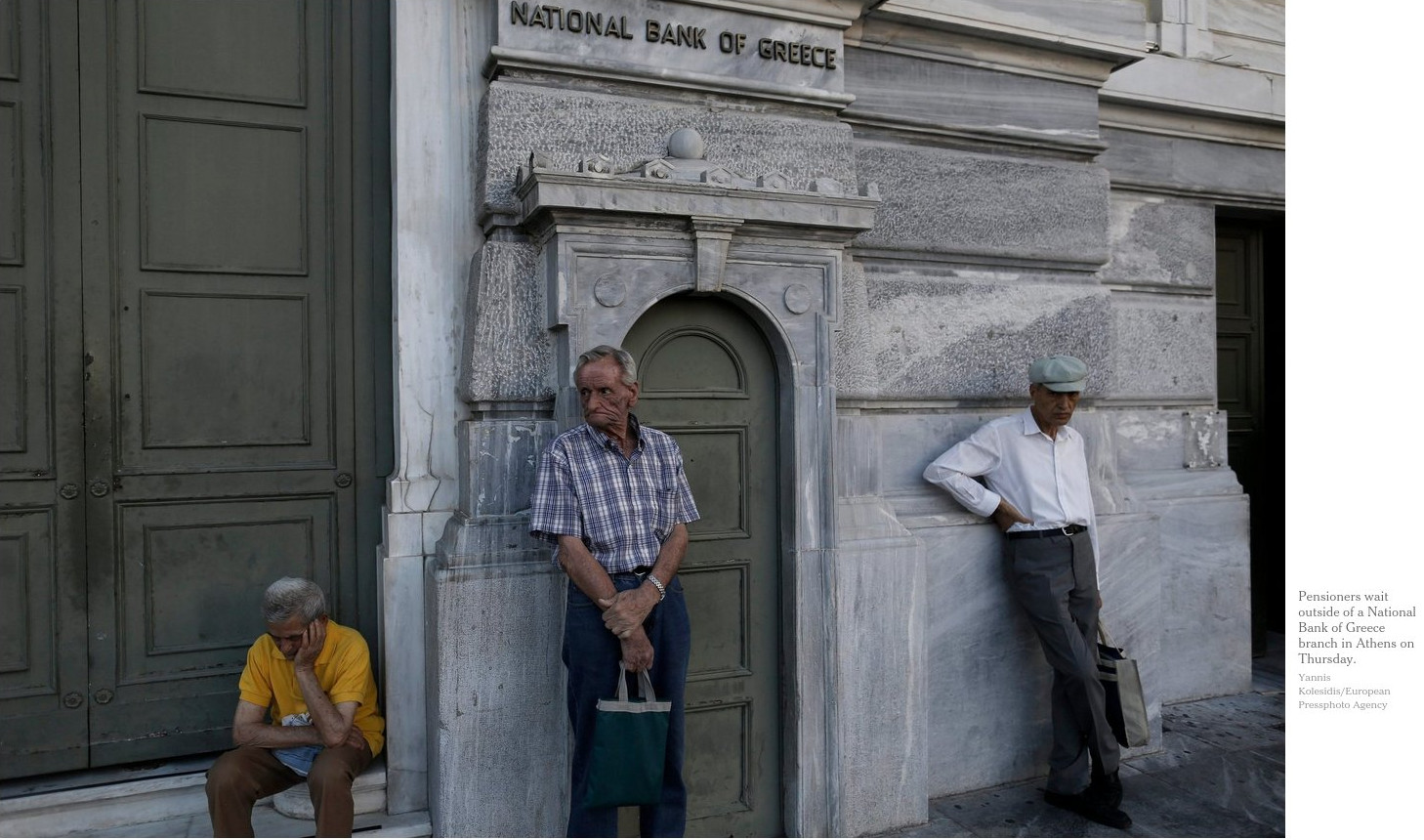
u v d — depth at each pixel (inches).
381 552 122.4
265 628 121.4
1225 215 200.4
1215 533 183.0
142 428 115.3
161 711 116.7
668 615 105.2
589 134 120.9
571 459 102.1
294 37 122.0
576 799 103.0
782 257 123.7
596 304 113.7
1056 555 133.3
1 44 109.0
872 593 130.7
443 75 121.7
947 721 141.7
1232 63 184.1
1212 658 183.0
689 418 123.3
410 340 120.3
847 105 137.3
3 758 109.7
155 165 115.4
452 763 111.5
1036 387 134.7
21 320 110.3
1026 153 156.9
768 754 128.0
